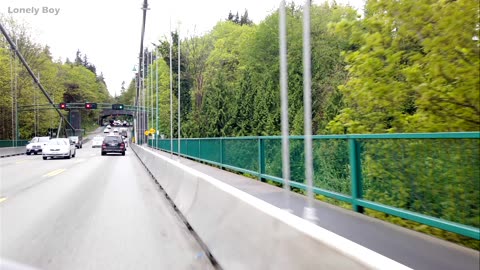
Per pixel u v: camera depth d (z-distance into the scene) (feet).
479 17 18.75
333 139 21.56
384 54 23.34
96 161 92.99
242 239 13.91
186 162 63.31
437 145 13.99
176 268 15.44
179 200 27.66
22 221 23.95
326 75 101.19
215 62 174.50
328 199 23.50
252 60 143.54
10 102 183.73
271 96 97.81
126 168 69.72
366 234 15.19
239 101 108.27
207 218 18.81
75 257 16.76
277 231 11.54
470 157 12.69
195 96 170.81
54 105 216.13
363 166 18.74
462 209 13.00
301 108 84.99
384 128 24.82
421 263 11.94
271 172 32.01
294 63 108.68
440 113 20.99
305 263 9.90
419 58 21.74
